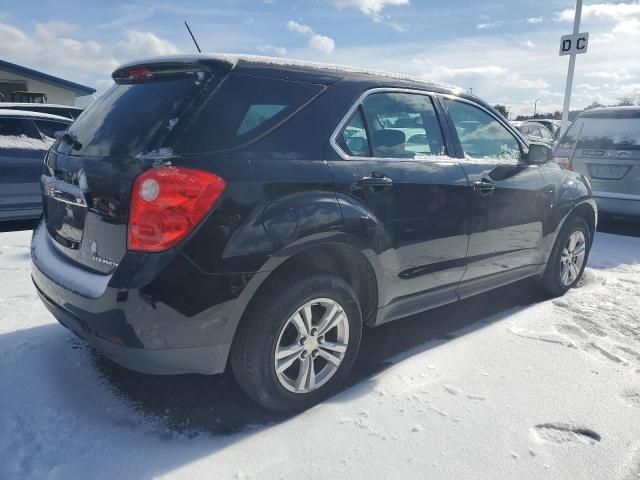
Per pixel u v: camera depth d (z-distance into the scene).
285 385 2.52
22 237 5.95
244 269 2.22
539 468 2.18
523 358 3.16
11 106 9.86
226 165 2.22
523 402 2.66
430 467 2.17
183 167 2.12
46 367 2.87
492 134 3.74
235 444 2.31
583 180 4.55
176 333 2.16
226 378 2.88
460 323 3.76
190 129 2.21
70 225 2.51
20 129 6.63
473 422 2.48
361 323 2.77
